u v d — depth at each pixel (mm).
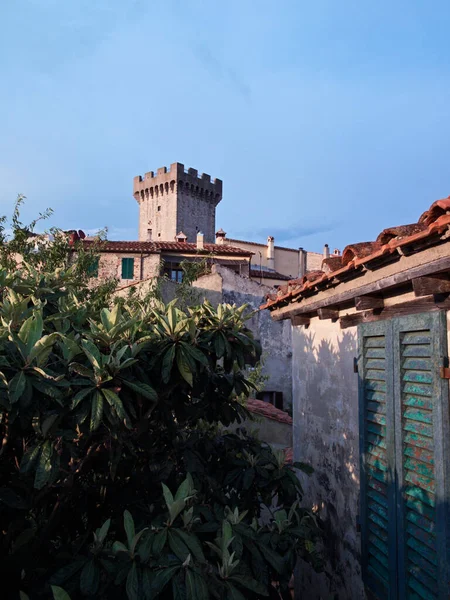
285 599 3688
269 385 18047
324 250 39656
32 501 3135
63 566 2918
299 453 5652
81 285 4367
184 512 2893
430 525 2846
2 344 2617
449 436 2715
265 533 3635
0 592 2832
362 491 3789
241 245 35219
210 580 2627
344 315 4434
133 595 2365
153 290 6855
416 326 3031
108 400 2600
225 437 4832
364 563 3705
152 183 48125
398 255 2797
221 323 3670
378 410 3602
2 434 3172
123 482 4078
